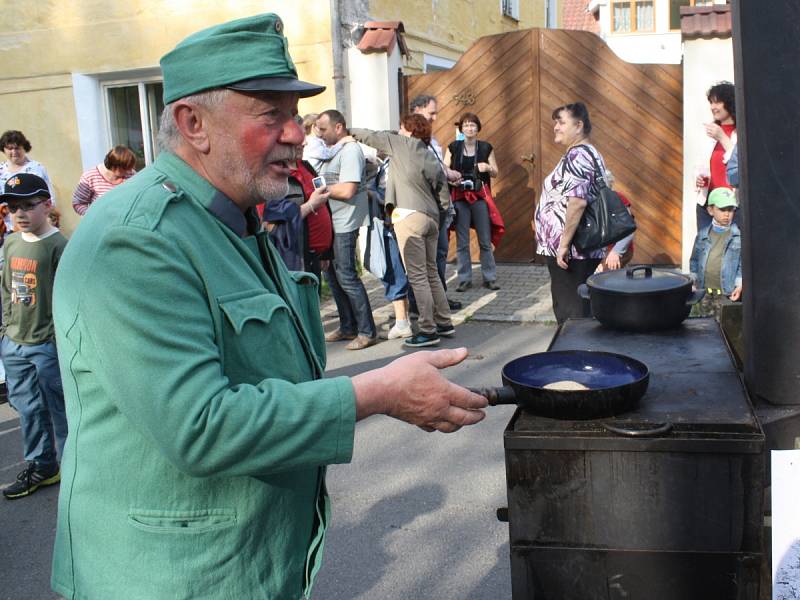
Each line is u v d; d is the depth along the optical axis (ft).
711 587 5.37
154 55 30.60
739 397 5.80
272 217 18.25
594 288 8.09
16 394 13.60
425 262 20.56
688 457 5.21
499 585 10.25
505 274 28.45
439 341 21.22
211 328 4.73
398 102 29.81
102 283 4.47
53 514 13.04
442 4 36.50
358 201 20.39
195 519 4.87
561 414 5.53
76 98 31.81
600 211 16.14
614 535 5.44
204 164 5.04
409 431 15.25
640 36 57.36
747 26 5.40
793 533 5.14
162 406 4.39
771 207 5.64
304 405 4.62
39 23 31.71
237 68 4.75
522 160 29.40
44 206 13.29
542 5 53.57
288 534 5.26
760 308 5.80
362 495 12.80
